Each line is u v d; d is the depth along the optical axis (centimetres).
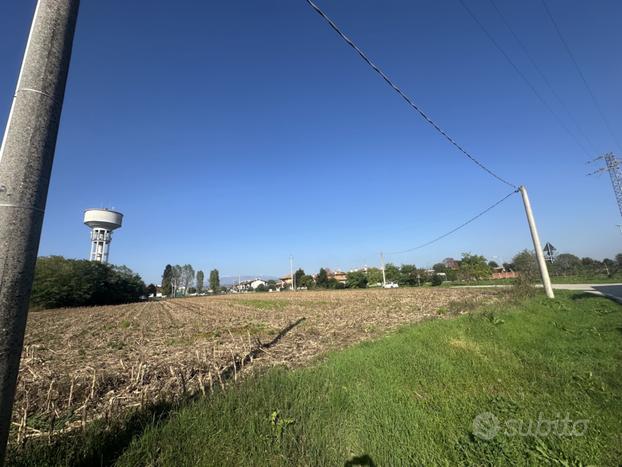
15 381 276
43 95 303
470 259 9081
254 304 4012
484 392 613
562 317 1504
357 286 10388
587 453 405
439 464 393
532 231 2411
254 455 390
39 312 4522
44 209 302
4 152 284
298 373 684
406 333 1048
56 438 452
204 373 828
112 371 892
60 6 323
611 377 670
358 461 397
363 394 580
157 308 4556
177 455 384
